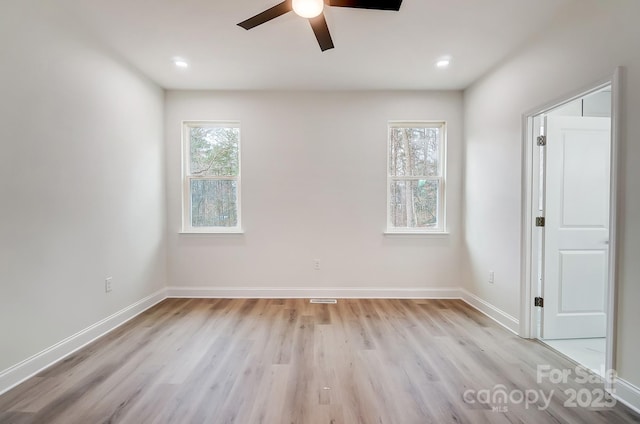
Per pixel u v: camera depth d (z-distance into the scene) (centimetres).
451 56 273
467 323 283
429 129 367
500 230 284
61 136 214
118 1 199
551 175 245
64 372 197
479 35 239
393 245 361
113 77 267
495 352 227
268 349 230
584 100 276
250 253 360
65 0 199
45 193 202
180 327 273
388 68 298
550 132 244
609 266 175
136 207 303
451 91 355
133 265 298
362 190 359
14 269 182
